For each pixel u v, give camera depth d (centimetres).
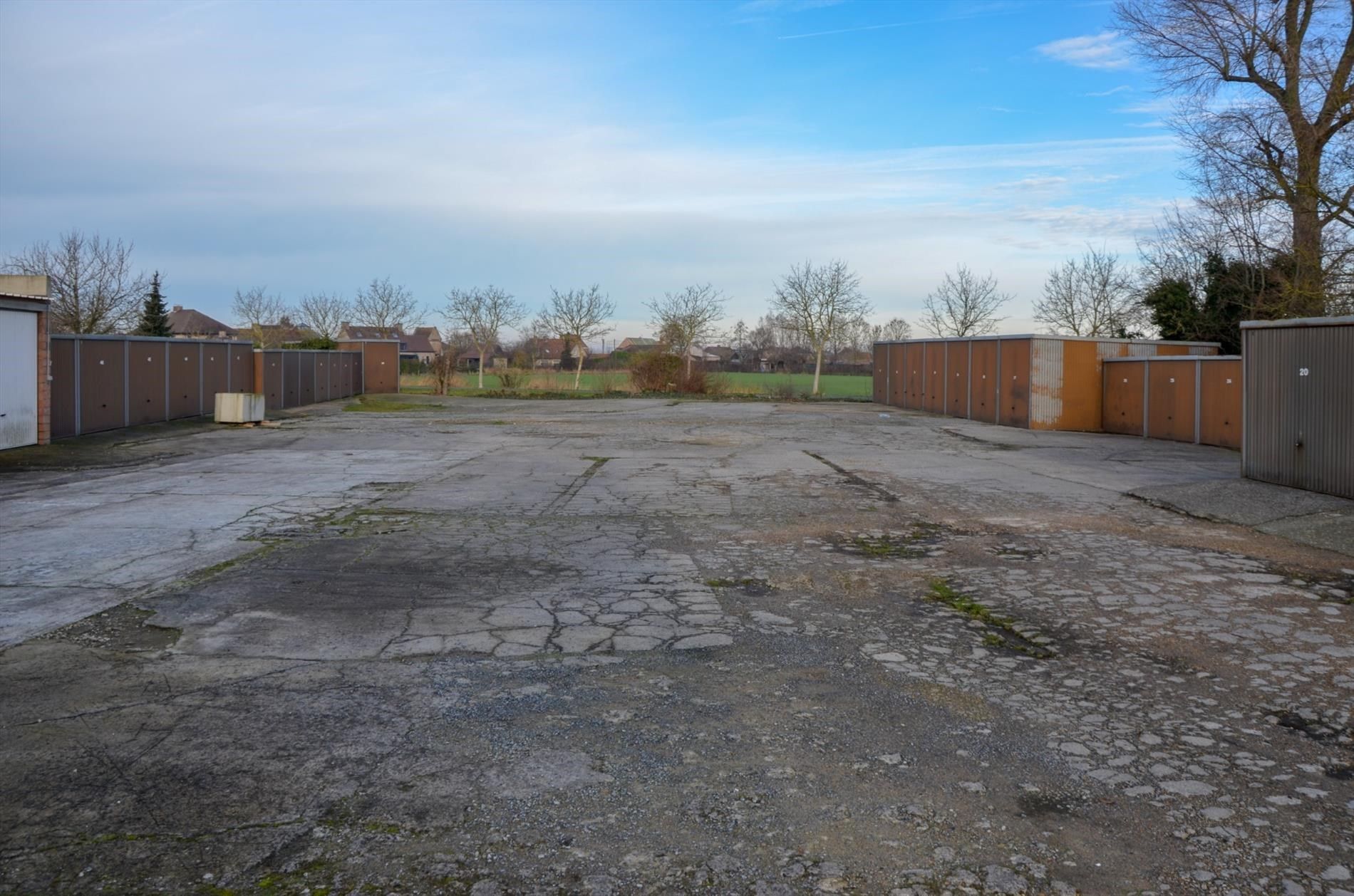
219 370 2723
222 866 321
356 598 695
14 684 500
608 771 403
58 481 1320
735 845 342
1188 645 606
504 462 1609
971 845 345
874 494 1284
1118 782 400
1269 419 1262
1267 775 409
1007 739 446
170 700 479
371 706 475
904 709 485
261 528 968
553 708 477
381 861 326
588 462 1628
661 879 318
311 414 2902
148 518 1017
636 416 2947
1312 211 1772
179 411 2461
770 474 1495
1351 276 1658
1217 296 2973
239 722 451
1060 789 393
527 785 387
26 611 645
